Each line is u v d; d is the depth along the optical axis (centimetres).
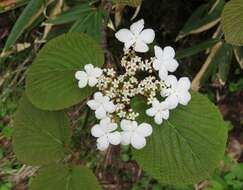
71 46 34
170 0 70
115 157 71
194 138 32
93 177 33
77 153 67
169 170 32
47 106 32
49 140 34
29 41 69
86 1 54
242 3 33
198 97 33
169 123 32
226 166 69
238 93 74
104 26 48
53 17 56
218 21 58
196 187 67
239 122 73
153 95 32
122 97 32
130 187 70
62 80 33
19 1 56
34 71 33
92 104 32
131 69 33
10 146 73
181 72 71
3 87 73
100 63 34
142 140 31
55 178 33
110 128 31
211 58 60
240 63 59
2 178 70
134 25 33
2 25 75
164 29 72
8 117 74
